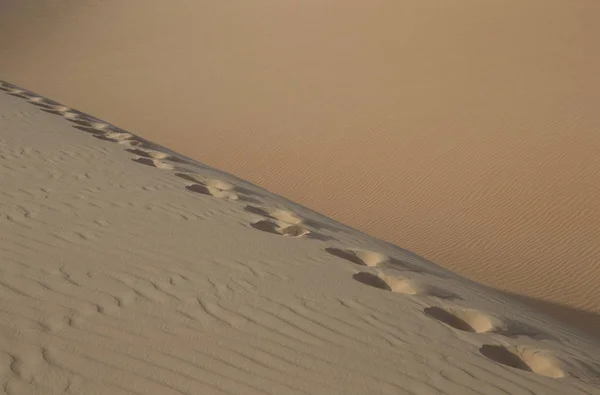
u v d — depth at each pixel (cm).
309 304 446
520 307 684
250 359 352
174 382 318
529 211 1493
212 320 392
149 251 501
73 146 884
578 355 485
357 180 1761
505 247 1355
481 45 2703
